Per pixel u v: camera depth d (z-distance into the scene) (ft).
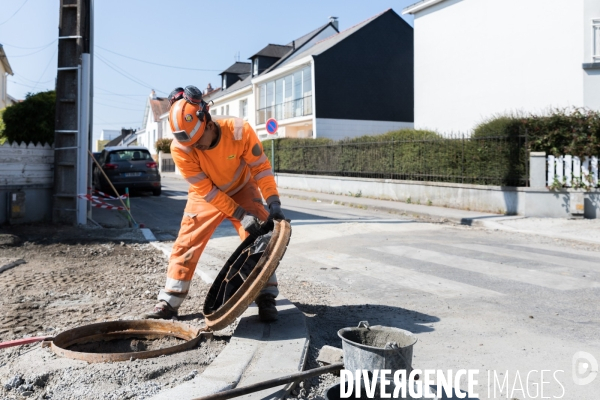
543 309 17.56
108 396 10.09
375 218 43.86
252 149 14.12
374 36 102.78
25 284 19.49
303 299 18.57
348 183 65.77
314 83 98.53
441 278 22.09
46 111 38.81
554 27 56.75
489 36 64.13
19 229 32.17
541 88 58.44
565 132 42.45
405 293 19.66
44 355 12.05
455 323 16.01
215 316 12.81
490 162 47.09
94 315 15.66
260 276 12.26
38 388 10.78
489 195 46.34
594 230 36.52
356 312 17.04
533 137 43.42
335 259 26.22
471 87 66.95
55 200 34.83
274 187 14.37
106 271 22.18
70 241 29.43
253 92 124.36
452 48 69.41
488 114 64.69
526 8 59.57
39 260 24.34
